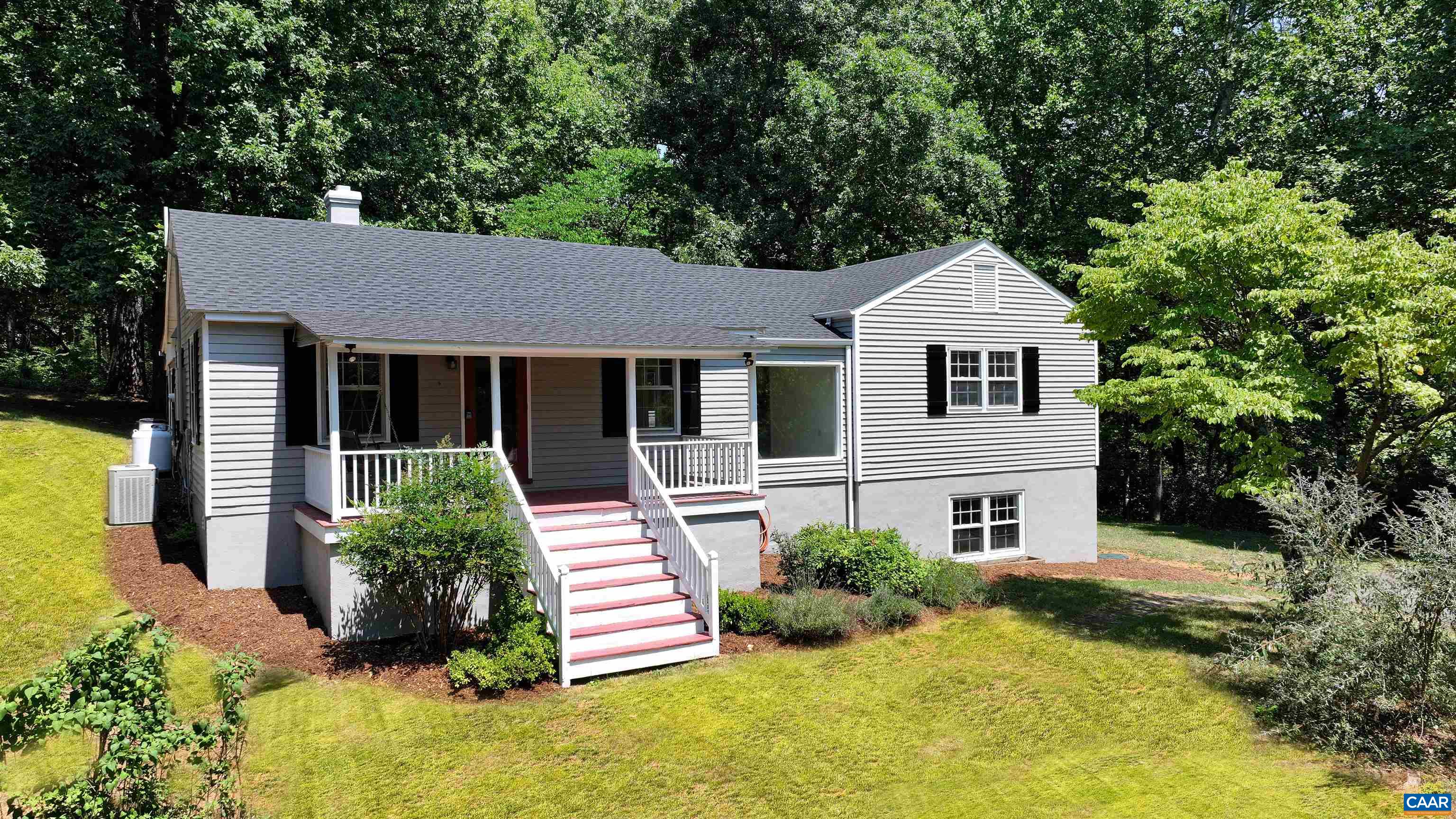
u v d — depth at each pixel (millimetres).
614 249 18953
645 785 7605
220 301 11812
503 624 10453
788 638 11672
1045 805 7363
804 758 8227
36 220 20516
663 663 10625
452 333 12062
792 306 18219
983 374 18406
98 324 34656
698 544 11328
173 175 22750
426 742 8312
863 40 30422
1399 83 24984
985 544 18547
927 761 8219
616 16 38219
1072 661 11148
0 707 4836
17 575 11766
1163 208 13586
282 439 12234
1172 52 28641
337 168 22703
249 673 6344
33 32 22156
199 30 20703
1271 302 12094
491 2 28234
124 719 5125
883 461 17188
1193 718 9305
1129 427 30141
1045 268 29219
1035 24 31031
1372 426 12742
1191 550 22094
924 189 29625
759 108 33469
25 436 18422
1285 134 26031
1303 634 9336
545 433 15062
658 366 16016
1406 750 8258
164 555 13156
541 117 33062
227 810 5973
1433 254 11781
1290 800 7406
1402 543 9125
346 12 24719
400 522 9734
